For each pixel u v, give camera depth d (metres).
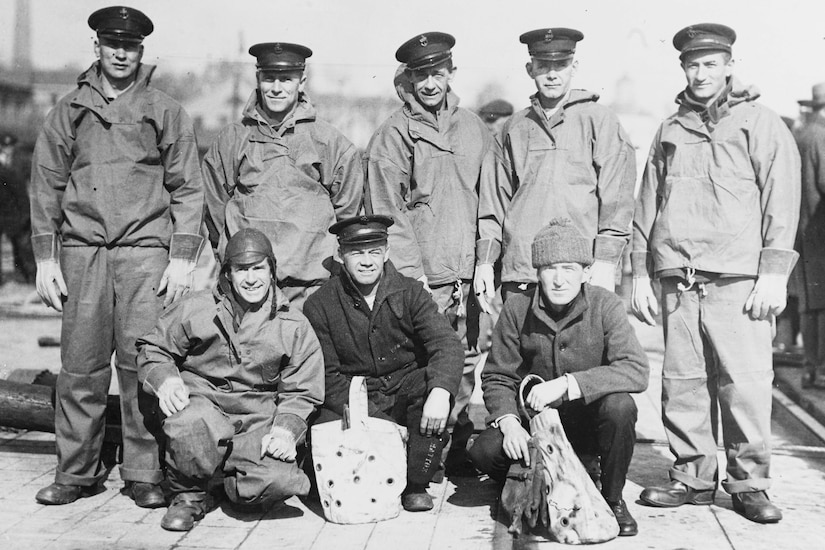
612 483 4.15
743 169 4.41
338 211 4.94
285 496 4.25
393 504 4.29
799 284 7.27
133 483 4.61
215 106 7.77
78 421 4.58
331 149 4.88
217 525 4.22
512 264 4.75
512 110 7.57
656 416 6.53
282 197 4.77
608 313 4.32
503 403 4.29
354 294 4.55
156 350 4.37
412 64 4.88
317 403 4.45
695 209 4.46
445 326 4.53
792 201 4.36
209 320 4.35
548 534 4.08
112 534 4.10
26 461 5.25
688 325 4.52
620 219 4.70
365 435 4.25
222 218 4.92
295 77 4.82
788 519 4.34
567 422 4.36
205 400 4.34
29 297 9.47
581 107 4.79
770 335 4.43
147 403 4.56
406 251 4.88
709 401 4.57
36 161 4.58
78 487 4.64
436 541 4.00
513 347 4.43
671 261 4.48
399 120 5.01
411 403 4.60
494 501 4.58
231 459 4.25
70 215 4.54
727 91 4.45
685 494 4.55
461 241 4.93
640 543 3.98
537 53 4.73
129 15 4.50
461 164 4.96
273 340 4.37
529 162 4.77
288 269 4.73
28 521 4.28
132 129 4.54
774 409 6.76
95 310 4.54
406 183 5.01
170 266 4.60
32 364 7.52
